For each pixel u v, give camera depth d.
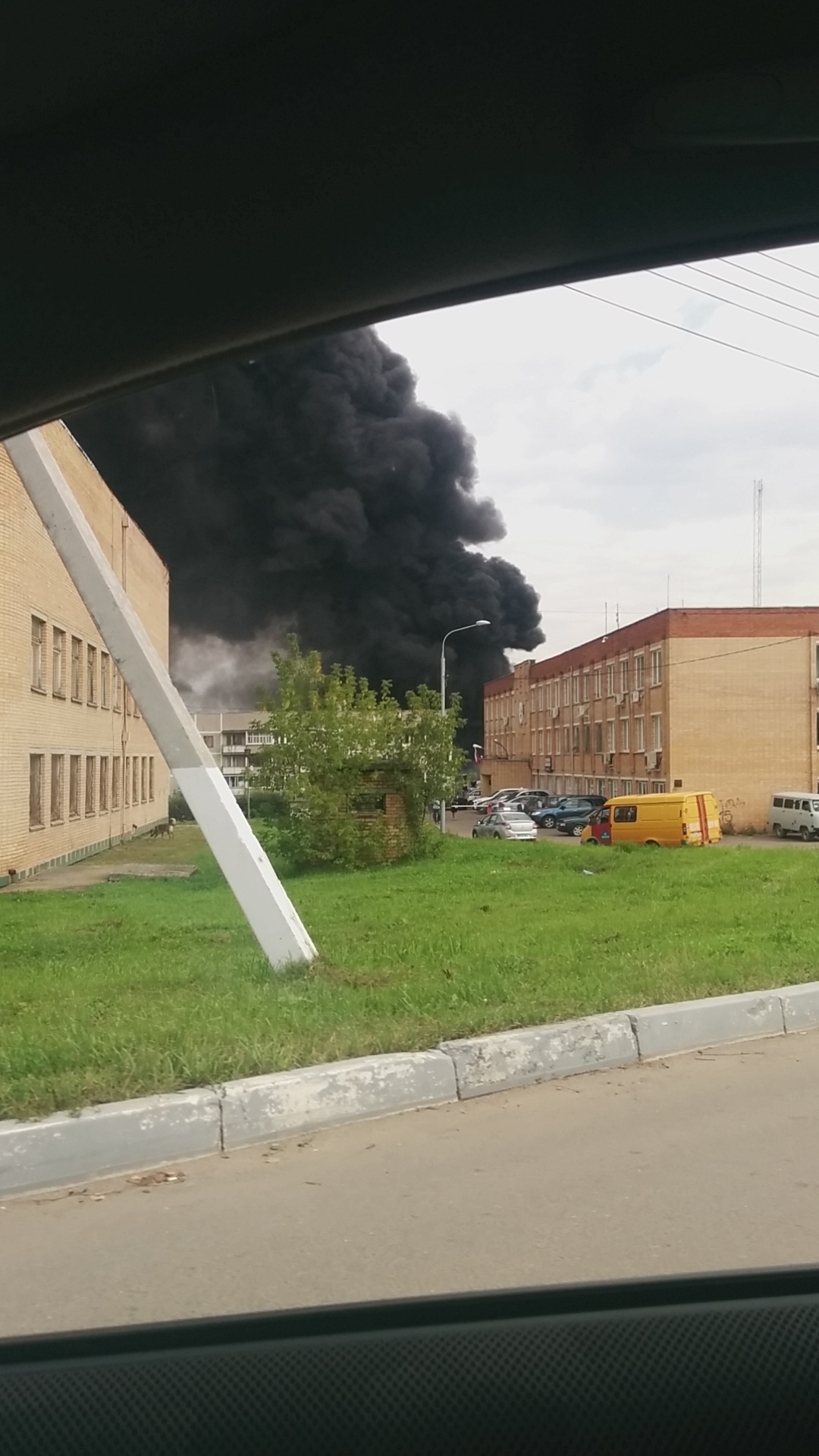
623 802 43.00
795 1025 8.32
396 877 23.03
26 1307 3.70
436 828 28.42
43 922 15.31
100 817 36.84
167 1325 2.55
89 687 34.59
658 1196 4.77
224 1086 5.86
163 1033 7.07
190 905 18.06
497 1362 2.25
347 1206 4.74
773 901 16.52
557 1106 6.34
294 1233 4.41
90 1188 5.07
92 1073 6.12
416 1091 6.36
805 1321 2.41
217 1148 5.60
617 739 66.06
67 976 10.08
